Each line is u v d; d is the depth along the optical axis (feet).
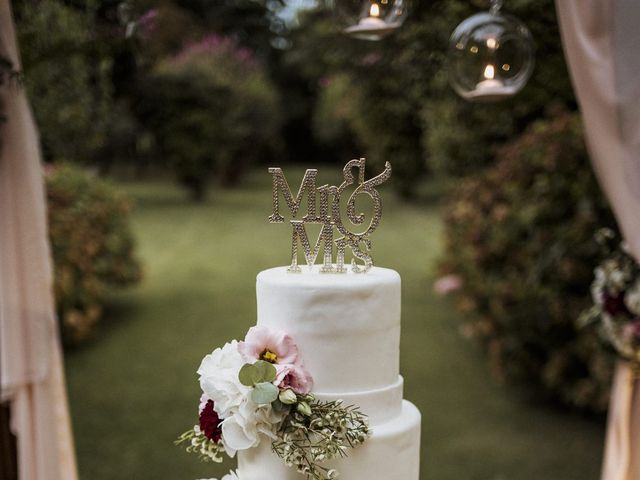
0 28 8.23
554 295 14.21
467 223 18.74
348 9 8.84
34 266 8.42
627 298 9.36
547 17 10.93
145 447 13.74
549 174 14.35
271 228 42.11
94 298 21.95
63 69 13.50
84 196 22.26
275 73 82.99
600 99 7.16
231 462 13.14
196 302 25.52
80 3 10.85
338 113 55.21
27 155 8.37
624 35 6.97
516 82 8.55
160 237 39.37
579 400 14.42
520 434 14.53
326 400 5.51
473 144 22.85
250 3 78.69
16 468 9.33
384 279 5.65
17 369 8.29
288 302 5.52
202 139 50.88
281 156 87.56
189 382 17.44
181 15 50.80
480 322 17.06
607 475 9.46
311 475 5.16
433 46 13.17
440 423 15.14
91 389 17.10
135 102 40.70
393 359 5.83
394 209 50.60
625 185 7.14
